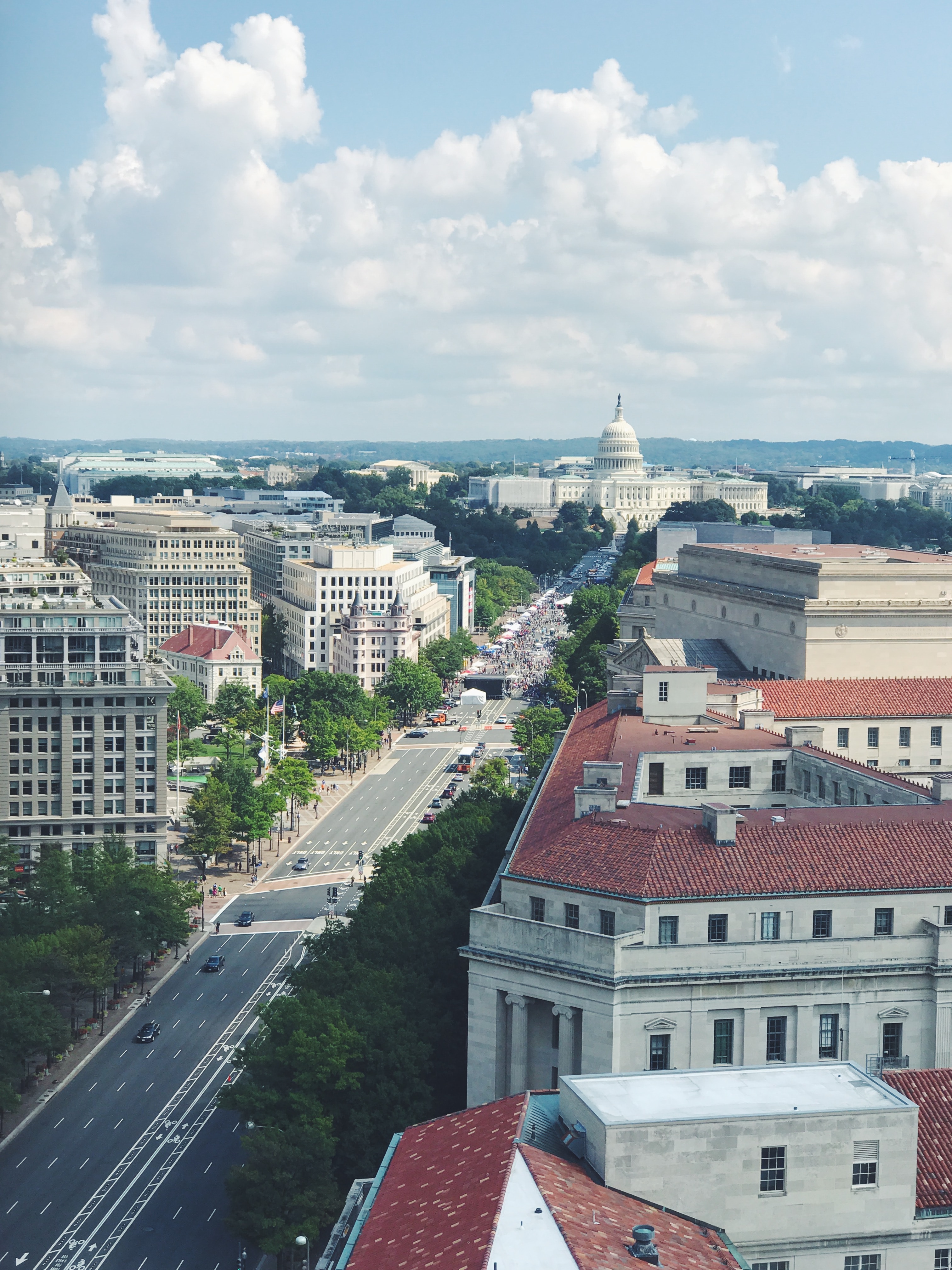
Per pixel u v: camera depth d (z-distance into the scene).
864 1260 114.00
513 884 164.12
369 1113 172.00
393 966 194.62
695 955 152.75
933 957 156.25
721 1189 111.19
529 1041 161.12
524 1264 94.44
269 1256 172.62
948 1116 122.19
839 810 173.88
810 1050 154.88
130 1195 187.25
